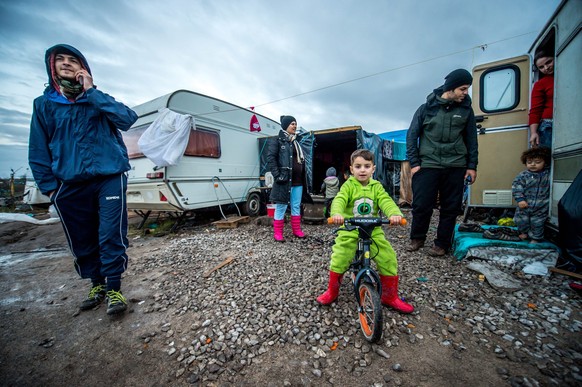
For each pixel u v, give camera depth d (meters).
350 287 2.48
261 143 7.25
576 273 2.39
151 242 4.84
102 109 2.02
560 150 2.64
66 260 4.03
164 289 2.67
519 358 1.54
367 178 2.11
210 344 1.79
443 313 2.02
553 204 2.75
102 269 2.17
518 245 2.78
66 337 1.97
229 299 2.37
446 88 2.79
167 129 4.68
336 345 1.73
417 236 3.33
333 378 1.47
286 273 2.91
